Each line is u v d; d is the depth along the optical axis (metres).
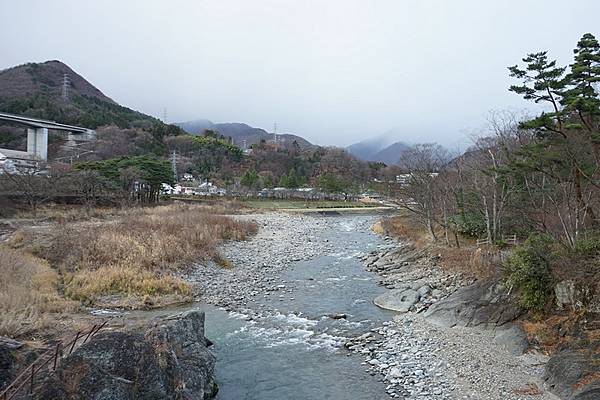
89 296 22.03
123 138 114.19
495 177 27.67
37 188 46.59
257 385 14.50
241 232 43.84
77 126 120.50
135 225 36.09
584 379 13.09
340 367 15.83
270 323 20.61
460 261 28.58
